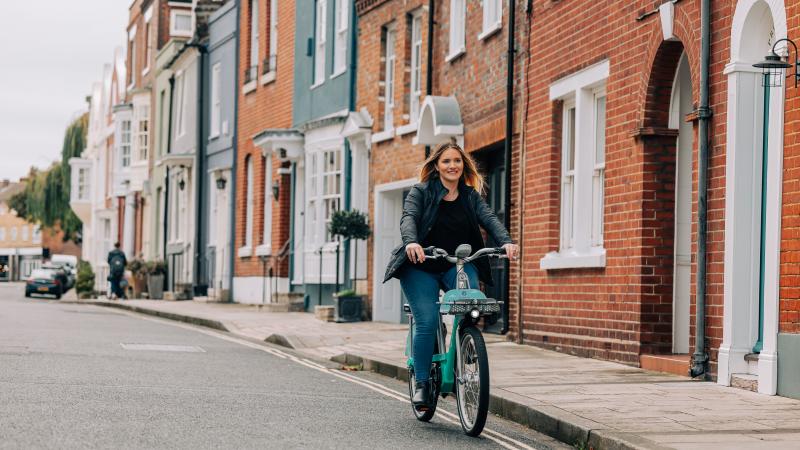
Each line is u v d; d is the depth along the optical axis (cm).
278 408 938
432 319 843
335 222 2136
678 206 1225
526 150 1541
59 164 6869
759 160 1040
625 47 1262
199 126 3375
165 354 1455
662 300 1218
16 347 1416
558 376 1135
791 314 967
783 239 981
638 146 1226
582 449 800
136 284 3797
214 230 3288
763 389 990
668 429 800
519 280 1547
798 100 959
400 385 1199
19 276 11469
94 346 1516
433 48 1942
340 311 2131
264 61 2869
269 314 2414
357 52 2294
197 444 731
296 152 2553
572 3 1404
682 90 1221
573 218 1445
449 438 813
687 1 1130
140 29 4534
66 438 727
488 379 796
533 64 1525
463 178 860
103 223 5575
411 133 2011
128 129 4753
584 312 1355
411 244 801
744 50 1037
